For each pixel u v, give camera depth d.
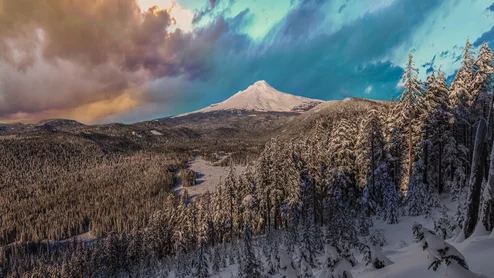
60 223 136.12
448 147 30.92
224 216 52.91
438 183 32.31
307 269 10.02
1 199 192.88
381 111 41.88
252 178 53.78
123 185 198.38
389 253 11.65
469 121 32.97
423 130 32.03
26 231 131.88
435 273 6.23
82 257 68.94
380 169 34.03
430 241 6.18
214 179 199.88
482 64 31.52
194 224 53.41
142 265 55.25
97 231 126.06
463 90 32.16
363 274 8.42
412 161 31.78
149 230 63.47
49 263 90.19
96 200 170.75
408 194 27.89
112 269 59.12
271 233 38.34
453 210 22.98
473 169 9.50
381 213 29.44
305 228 24.83
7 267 102.62
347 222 20.20
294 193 39.84
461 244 8.27
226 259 39.00
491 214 8.39
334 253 7.79
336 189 35.31
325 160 37.97
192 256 41.50
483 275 5.45
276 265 9.80
